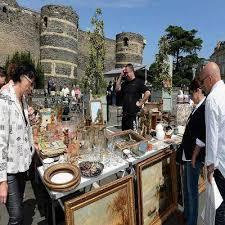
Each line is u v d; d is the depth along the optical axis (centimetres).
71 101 1636
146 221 326
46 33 3538
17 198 260
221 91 262
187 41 4666
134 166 321
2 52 3303
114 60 4666
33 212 371
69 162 294
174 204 371
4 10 3303
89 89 972
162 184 354
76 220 247
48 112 473
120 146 335
